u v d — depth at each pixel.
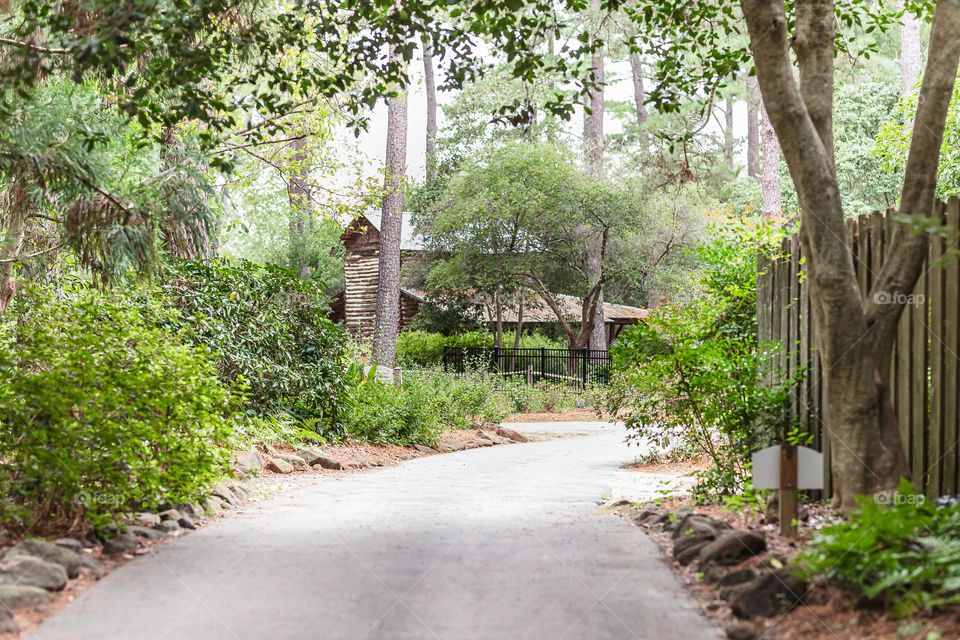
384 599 5.18
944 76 6.73
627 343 12.05
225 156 16.25
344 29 16.23
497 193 34.66
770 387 8.64
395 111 29.67
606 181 36.44
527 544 6.70
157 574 5.77
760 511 7.38
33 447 6.79
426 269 38.12
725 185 47.16
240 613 4.92
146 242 10.04
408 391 19.06
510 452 17.14
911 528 4.86
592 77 10.83
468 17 10.64
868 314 6.75
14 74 8.41
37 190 10.17
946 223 6.61
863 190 32.69
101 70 10.02
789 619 4.64
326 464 13.16
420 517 8.09
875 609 4.59
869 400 6.68
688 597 5.21
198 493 8.13
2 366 7.43
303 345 15.24
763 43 6.98
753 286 10.50
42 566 5.40
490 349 35.47
